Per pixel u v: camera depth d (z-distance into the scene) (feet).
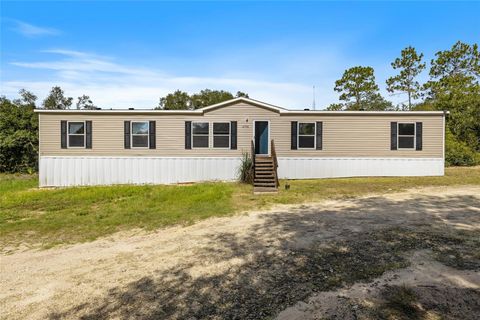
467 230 20.63
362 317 11.18
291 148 50.96
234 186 44.45
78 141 49.98
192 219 26.09
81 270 16.31
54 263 17.39
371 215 25.75
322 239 19.85
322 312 11.62
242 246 19.21
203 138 50.83
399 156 50.78
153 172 50.60
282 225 23.57
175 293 13.53
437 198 32.37
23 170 74.18
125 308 12.41
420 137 50.57
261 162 48.83
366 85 119.75
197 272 15.64
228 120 50.72
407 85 108.37
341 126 50.98
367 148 50.98
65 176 49.73
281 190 39.75
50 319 11.76
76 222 25.75
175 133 50.62
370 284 13.58
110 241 21.12
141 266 16.63
